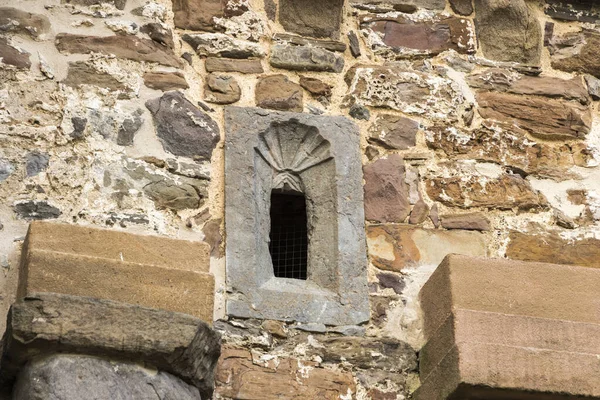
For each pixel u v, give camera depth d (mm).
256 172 6668
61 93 6535
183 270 5797
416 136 7020
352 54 7211
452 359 5879
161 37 6898
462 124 7137
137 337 5426
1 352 5441
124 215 6285
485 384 5750
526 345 5930
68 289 5590
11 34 6641
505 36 7469
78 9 6836
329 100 7016
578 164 7172
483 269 6188
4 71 6516
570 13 7695
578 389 5789
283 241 6871
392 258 6621
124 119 6562
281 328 6230
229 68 6941
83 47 6719
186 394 5547
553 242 6867
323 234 6637
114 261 5711
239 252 6367
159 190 6426
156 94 6703
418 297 6504
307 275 6531
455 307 6051
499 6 7449
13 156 6270
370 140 6941
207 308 5758
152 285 5715
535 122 7254
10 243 6008
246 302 6238
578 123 7312
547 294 6148
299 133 6863
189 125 6672
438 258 6672
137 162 6457
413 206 6793
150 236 5969
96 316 5422
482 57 7422
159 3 7027
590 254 6871
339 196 6691
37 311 5344
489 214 6879
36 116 6430
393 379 6246
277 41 7109
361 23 7336
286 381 6098
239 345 6125
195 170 6551
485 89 7301
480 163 7027
